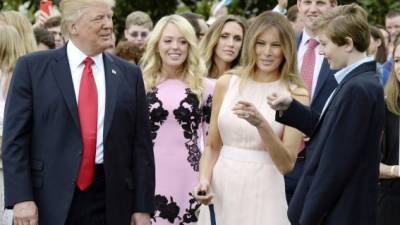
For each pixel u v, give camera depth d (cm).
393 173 1223
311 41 1320
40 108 998
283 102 1032
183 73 1291
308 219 975
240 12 2175
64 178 991
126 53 1577
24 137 997
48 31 1528
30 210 984
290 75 1134
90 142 995
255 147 1123
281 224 1118
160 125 1271
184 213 1260
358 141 970
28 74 1005
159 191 1259
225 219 1128
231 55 1357
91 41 1002
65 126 995
